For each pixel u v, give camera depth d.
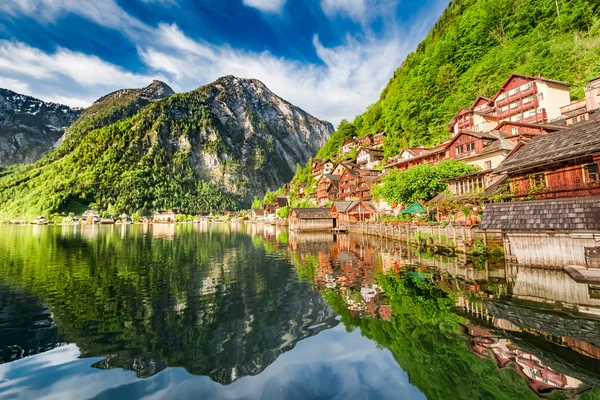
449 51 86.88
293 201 124.50
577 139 20.48
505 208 20.72
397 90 108.12
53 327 12.65
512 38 73.88
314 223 72.06
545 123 45.81
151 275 23.52
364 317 13.23
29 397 7.64
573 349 9.61
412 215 43.97
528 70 60.66
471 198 29.89
